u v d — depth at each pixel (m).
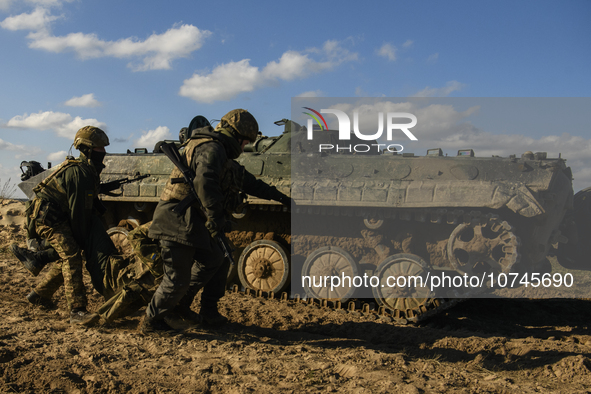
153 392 3.34
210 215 4.22
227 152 4.57
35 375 3.49
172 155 4.48
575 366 4.40
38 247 5.68
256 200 7.91
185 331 5.11
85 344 4.28
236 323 6.11
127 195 9.52
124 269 4.89
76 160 5.15
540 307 8.16
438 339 5.65
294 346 4.80
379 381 3.66
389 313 7.09
